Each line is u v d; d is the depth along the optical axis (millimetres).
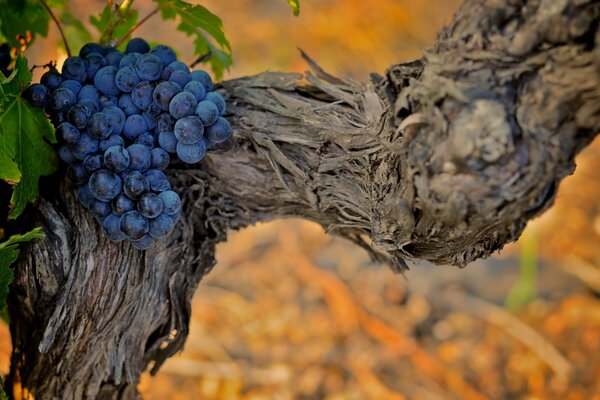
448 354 1201
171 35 1602
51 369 639
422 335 1239
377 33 1720
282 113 611
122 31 709
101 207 567
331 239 1389
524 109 500
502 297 1284
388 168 562
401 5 1744
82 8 1535
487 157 498
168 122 567
